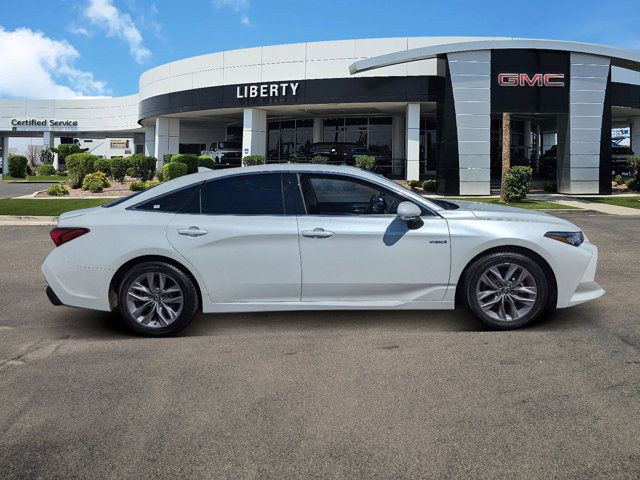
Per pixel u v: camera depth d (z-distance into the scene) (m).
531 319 4.98
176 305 5.00
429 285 4.96
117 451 2.98
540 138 41.28
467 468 2.76
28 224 14.55
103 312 5.90
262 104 28.05
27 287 7.15
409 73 25.70
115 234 4.95
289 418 3.33
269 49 27.81
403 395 3.63
